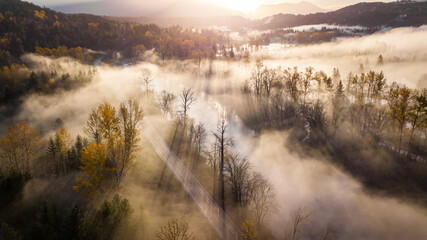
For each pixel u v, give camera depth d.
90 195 31.66
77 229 23.33
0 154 39.88
